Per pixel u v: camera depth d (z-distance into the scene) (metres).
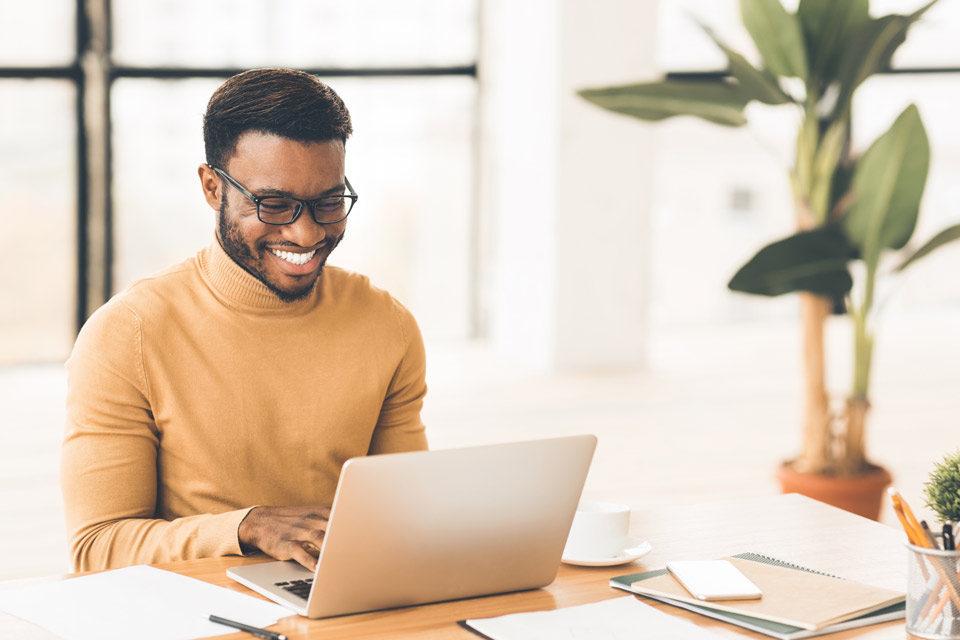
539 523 1.30
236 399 1.59
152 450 1.58
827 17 2.91
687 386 5.27
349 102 5.48
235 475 1.61
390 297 1.77
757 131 6.28
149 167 5.16
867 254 2.97
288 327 1.63
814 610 1.23
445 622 1.24
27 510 3.41
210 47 5.17
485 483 1.24
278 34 5.28
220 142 1.50
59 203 5.08
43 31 4.93
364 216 5.64
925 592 1.18
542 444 1.26
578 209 5.34
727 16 5.98
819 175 3.04
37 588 1.30
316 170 1.48
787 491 3.07
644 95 3.09
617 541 1.44
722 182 6.32
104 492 1.52
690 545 1.51
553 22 5.18
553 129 5.26
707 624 1.23
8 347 5.14
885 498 3.61
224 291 1.60
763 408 4.92
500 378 5.30
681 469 4.00
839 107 2.98
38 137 5.00
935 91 6.68
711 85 3.10
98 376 1.53
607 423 4.59
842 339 6.36
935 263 7.04
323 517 1.42
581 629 1.21
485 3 5.65
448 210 5.79
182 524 1.47
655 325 6.48
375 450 1.78
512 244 5.66
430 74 5.60
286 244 1.51
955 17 6.57
